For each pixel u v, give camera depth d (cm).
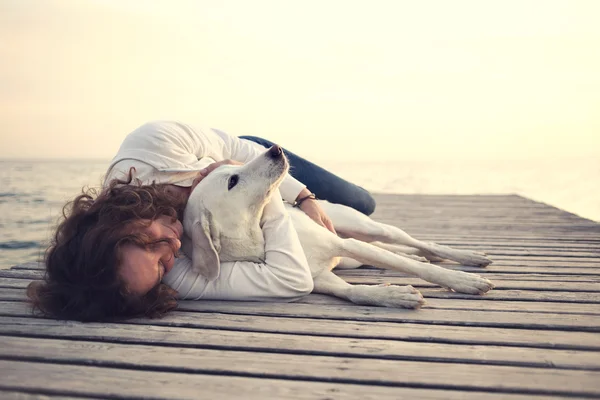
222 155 304
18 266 345
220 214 246
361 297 253
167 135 268
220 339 208
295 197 302
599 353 191
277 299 257
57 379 175
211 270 243
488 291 275
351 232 334
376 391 164
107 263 225
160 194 242
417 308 245
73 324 229
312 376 174
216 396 161
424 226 546
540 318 230
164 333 216
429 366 181
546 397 159
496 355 189
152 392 165
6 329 222
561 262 356
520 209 677
